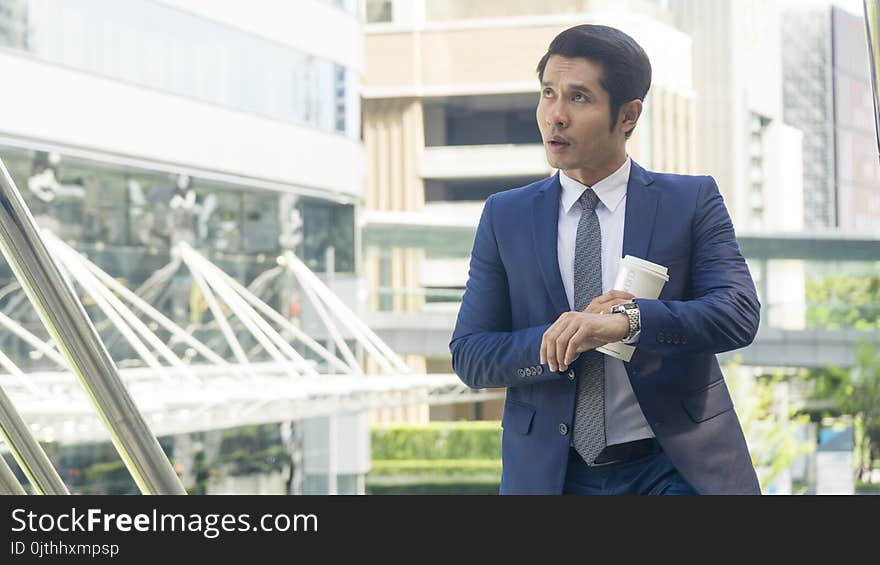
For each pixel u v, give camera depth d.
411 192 38.97
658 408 2.05
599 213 2.14
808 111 37.47
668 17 37.12
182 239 26.33
